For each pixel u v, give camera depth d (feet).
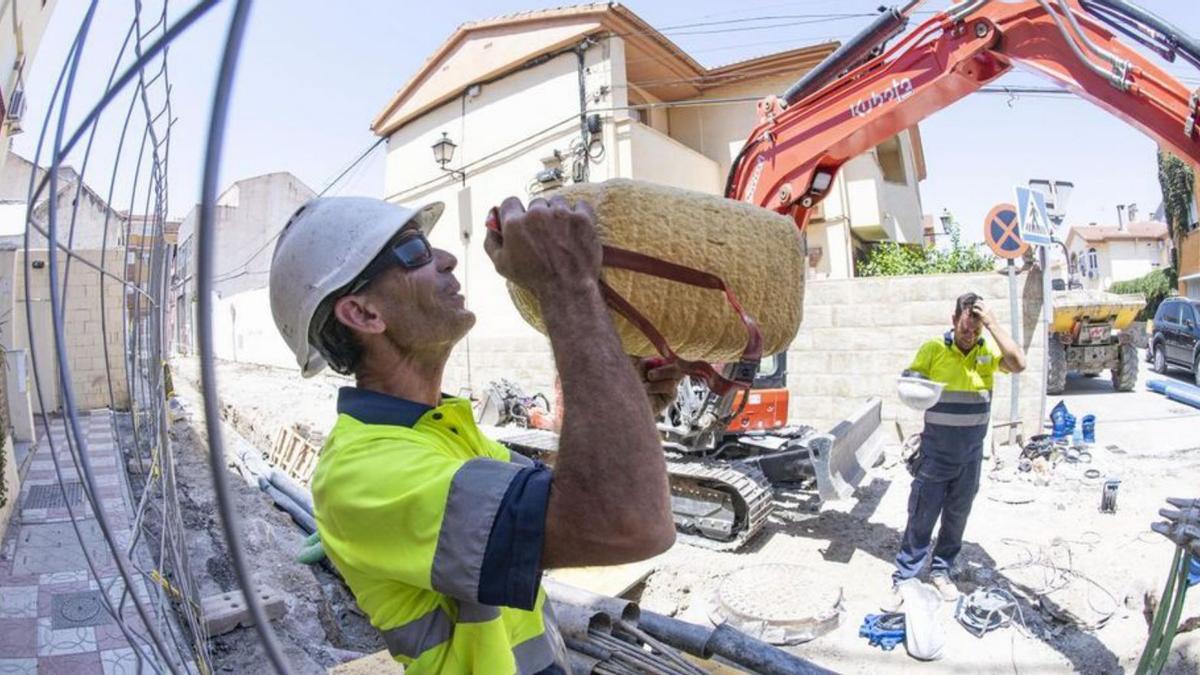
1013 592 14.98
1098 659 12.53
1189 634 11.93
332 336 4.04
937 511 14.92
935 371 14.75
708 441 19.02
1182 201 70.59
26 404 28.84
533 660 4.17
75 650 12.21
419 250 4.02
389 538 3.31
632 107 38.34
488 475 3.26
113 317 37.29
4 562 15.93
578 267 3.15
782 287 3.92
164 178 7.72
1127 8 12.19
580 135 38.81
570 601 7.92
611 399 3.02
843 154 16.85
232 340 90.99
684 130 47.70
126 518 18.48
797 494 21.63
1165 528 7.19
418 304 3.97
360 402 3.93
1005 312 26.81
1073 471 23.24
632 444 3.00
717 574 16.49
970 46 14.48
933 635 12.92
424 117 49.11
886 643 13.35
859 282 29.04
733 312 3.70
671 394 4.46
